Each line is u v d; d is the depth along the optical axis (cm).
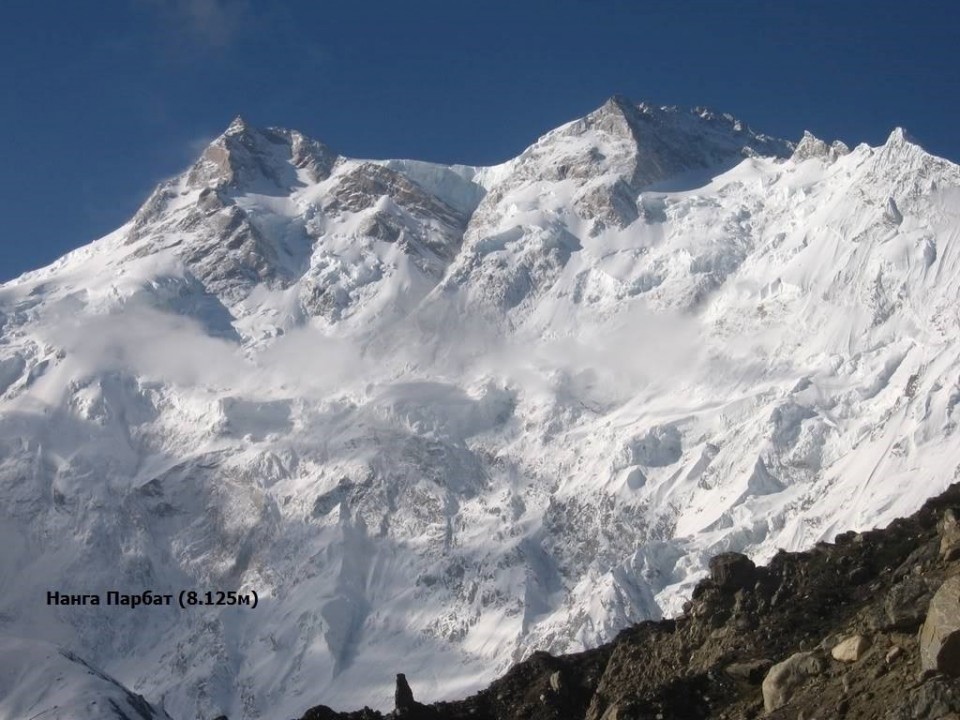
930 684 6869
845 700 7462
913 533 9712
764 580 9750
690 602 10194
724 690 8638
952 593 7075
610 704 9438
